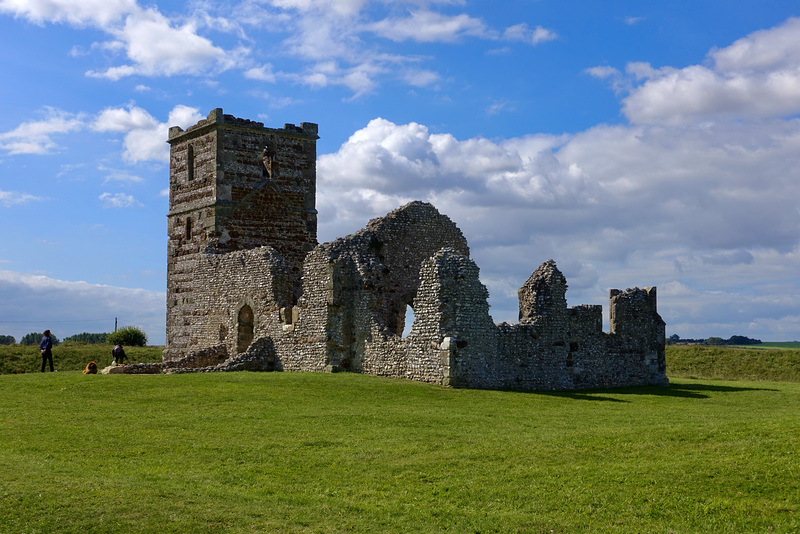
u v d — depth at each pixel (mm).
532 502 19047
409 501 19266
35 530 16938
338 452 23203
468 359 36969
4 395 33094
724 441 22812
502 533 17344
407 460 22344
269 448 23688
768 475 19500
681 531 17000
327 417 28125
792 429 23422
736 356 65625
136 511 17922
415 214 50250
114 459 22609
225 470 21562
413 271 49875
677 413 31016
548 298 41531
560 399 34781
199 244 54531
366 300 41188
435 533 17312
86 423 27234
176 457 22844
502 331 39094
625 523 17656
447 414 29156
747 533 16719
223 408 30016
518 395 35375
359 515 18328
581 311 42969
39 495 18625
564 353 41812
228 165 54406
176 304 55312
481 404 32188
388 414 28766
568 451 22734
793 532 16625
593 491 19453
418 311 37969
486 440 24438
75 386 35250
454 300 36875
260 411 29359
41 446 23891
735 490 18906
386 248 48719
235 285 49406
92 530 17031
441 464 21891
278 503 19047
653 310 46031
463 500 19266
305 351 43031
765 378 59250
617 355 44312
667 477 19906
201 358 48438
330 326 41656
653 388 43562
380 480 20766
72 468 21406
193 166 56156
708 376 60625
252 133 55469
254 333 47344
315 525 17672
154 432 25734
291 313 45094
